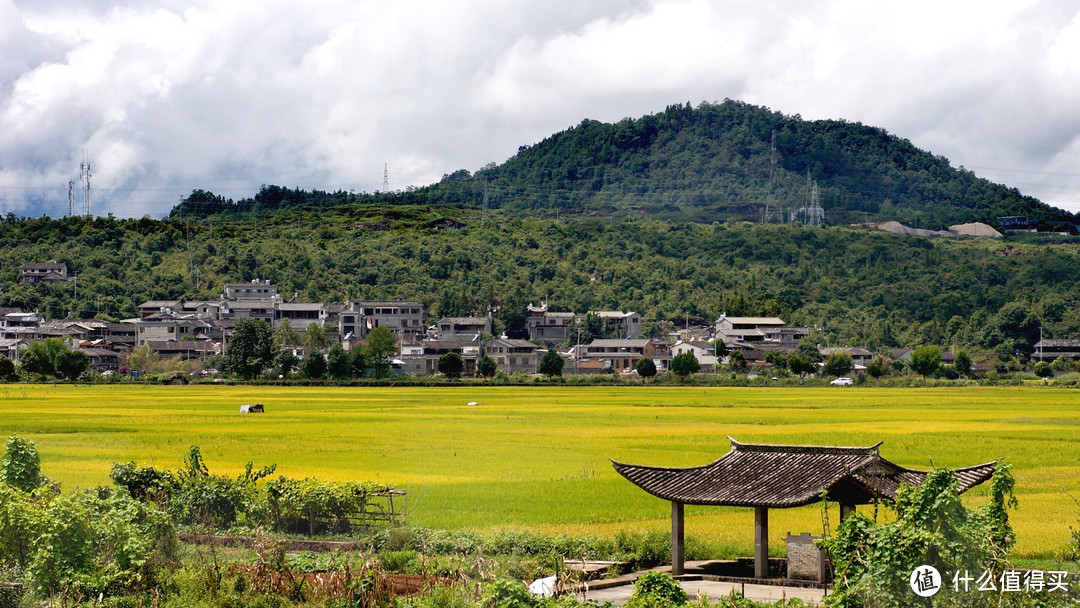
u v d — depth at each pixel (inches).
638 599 1065.5
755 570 1341.0
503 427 3250.5
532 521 1743.4
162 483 1715.1
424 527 1616.6
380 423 3356.3
